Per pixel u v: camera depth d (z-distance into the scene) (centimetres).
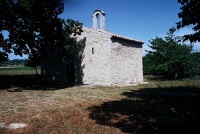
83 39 2161
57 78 2364
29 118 832
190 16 654
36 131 675
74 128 703
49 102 1173
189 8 646
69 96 1391
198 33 650
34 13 1736
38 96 1390
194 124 744
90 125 734
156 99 1276
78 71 2194
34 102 1174
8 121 787
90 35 2111
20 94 1481
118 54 2095
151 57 2839
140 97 1352
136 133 652
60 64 2336
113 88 1823
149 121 786
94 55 2083
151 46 2847
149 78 3098
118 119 815
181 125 732
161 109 994
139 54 2509
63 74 2306
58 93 1531
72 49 2134
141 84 2214
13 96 1391
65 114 887
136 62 2430
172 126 721
